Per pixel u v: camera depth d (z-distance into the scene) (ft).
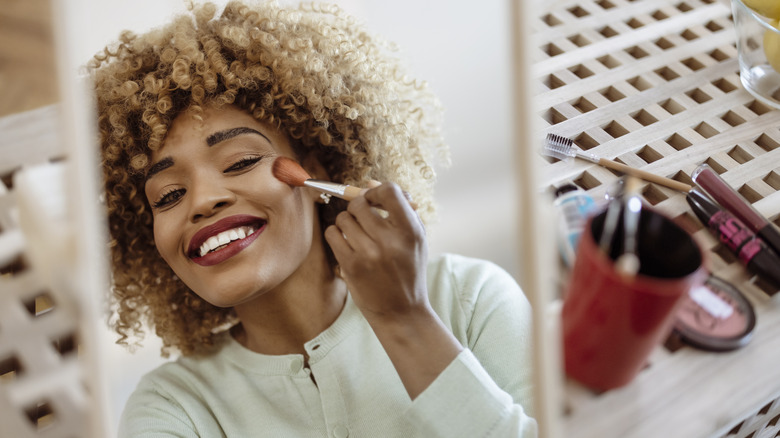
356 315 2.98
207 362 3.10
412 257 2.29
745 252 2.02
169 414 2.84
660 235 1.69
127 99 2.82
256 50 2.91
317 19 3.27
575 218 2.04
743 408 1.76
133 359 4.13
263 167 2.71
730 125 2.64
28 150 1.76
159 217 2.77
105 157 2.91
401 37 4.37
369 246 2.29
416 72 4.48
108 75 2.94
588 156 2.44
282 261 2.71
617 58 2.87
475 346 2.93
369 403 2.77
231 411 2.87
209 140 2.70
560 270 1.95
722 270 2.06
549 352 1.54
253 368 2.94
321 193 2.95
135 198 3.02
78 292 1.60
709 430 1.73
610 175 2.43
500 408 2.17
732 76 2.78
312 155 3.15
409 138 3.47
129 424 2.89
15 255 1.66
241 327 3.20
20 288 1.67
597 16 3.05
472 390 2.18
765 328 1.92
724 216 2.10
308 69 2.97
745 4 2.49
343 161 3.25
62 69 1.53
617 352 1.67
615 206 1.69
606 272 1.55
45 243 1.60
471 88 4.61
